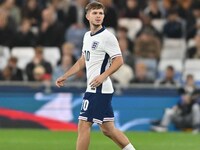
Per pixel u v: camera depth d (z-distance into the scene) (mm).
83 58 27578
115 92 47656
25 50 55531
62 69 50281
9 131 45188
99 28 26266
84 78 49438
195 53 56219
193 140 40688
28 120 47312
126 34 54062
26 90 47531
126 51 52094
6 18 55906
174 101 47562
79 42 55531
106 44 25922
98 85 25562
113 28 56500
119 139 26531
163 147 36906
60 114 47375
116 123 47531
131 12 58938
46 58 55094
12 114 47250
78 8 58531
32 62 50594
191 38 58062
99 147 36219
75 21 57719
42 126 47250
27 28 55719
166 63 55469
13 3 57719
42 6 59406
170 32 57656
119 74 49844
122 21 58781
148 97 47688
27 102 47406
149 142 39312
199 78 55156
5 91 47531
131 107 47656
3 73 50094
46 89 47562
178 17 58594
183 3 59219
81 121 26141
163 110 47562
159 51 54719
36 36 55625
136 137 42031
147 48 54375
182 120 47062
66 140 40156
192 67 55688
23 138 41094
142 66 49844
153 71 53781
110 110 26266
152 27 55531
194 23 58250
